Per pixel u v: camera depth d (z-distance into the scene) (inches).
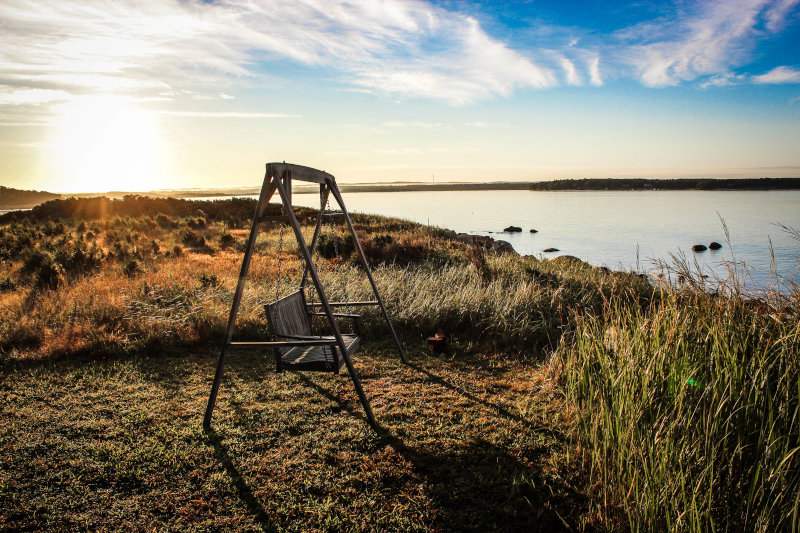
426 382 196.1
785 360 110.4
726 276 153.0
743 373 109.3
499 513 110.1
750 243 1143.0
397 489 120.2
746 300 140.3
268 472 128.5
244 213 1207.6
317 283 150.2
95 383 196.7
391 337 262.5
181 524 108.2
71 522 108.9
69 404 175.2
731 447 98.3
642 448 101.5
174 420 160.7
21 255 616.4
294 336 160.1
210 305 287.0
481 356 229.6
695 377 118.3
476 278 350.9
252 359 229.3
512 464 130.8
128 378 203.8
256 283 369.7
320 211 203.0
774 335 121.7
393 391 186.1
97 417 163.6
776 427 97.0
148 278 362.6
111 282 362.3
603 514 105.2
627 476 105.3
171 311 279.0
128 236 755.4
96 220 1061.8
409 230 917.2
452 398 178.5
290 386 192.9
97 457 136.6
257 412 166.7
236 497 117.8
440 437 146.7
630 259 916.0
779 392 103.0
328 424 156.6
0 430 153.6
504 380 198.1
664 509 92.4
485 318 268.2
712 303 145.1
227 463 133.0
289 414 164.7
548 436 146.6
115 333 254.7
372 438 146.3
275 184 147.9
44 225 973.8
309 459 134.7
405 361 222.4
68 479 125.9
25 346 241.1
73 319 266.8
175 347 245.9
